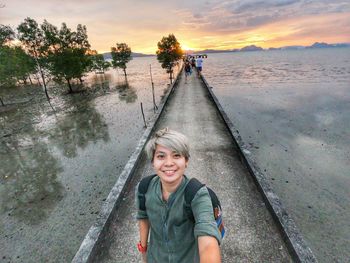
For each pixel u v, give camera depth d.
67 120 19.16
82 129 16.45
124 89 33.97
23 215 7.83
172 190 1.34
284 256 3.26
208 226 1.17
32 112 23.22
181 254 1.40
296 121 16.48
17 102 29.00
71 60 32.16
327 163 10.54
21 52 30.53
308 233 6.76
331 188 8.76
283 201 8.11
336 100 22.34
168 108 12.71
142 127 15.81
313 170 9.99
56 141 14.51
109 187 9.06
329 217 7.33
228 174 5.62
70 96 31.11
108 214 4.00
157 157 1.28
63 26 31.97
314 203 7.98
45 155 12.53
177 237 1.36
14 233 7.06
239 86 34.66
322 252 6.16
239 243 3.52
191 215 1.30
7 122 20.11
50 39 30.52
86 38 34.56
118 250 3.52
